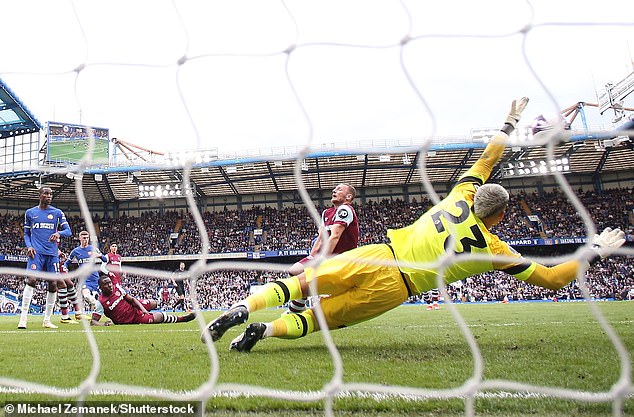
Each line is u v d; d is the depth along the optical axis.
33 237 7.38
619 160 31.00
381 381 2.71
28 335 5.83
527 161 29.47
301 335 4.04
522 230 31.72
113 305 7.84
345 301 3.98
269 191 36.44
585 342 4.27
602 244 3.82
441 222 3.85
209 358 3.57
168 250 33.31
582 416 2.06
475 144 26.73
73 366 3.32
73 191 33.84
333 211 5.09
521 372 2.89
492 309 12.43
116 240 34.62
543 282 3.93
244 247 33.09
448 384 2.62
